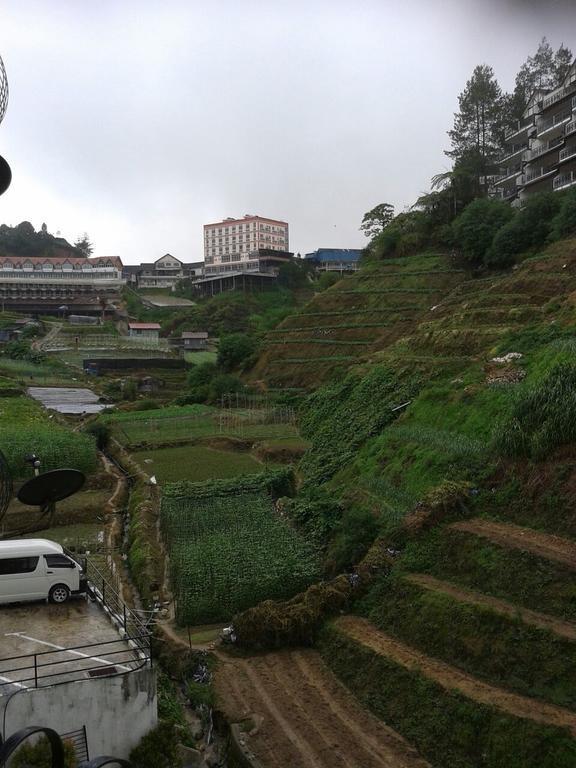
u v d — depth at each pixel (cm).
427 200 7362
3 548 1808
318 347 6153
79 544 3078
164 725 1448
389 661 1986
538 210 5684
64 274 12769
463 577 2203
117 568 2866
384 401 4053
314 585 2436
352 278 7194
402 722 1808
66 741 1264
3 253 15050
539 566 2023
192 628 2384
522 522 2319
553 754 1498
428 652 2002
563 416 2420
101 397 6750
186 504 3300
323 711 1902
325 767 1661
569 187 6212
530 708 1638
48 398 6506
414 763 1672
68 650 1505
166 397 6962
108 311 11750
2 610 1784
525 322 4075
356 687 1997
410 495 2842
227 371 6862
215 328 10169
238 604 2441
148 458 4450
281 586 2484
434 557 2356
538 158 7412
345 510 2997
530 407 2614
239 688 2023
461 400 3347
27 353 8356
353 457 3656
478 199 6650
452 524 2445
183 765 1655
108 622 1708
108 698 1375
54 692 1324
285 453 4294
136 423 5244
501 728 1614
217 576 2500
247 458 4384
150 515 3372
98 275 12875
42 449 3766
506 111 8369
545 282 4562
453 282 6197
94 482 3934
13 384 6744
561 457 2395
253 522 3045
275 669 2139
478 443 2894
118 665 1441
